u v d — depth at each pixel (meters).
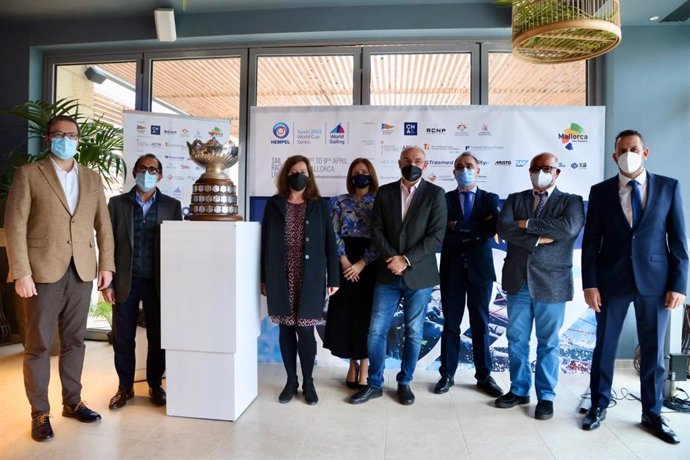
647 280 2.32
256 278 2.71
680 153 3.52
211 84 4.05
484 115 3.44
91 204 2.41
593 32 2.27
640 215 2.35
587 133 3.38
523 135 3.42
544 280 2.51
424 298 2.71
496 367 3.44
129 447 2.13
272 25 3.76
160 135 3.67
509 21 3.57
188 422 2.41
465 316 3.44
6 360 3.53
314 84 3.97
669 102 3.53
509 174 3.43
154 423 2.40
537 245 2.53
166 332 2.46
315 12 3.71
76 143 2.28
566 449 2.16
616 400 2.80
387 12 3.66
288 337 2.73
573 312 3.40
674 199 2.34
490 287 2.88
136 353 3.13
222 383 2.43
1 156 4.03
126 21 3.93
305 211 2.65
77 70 4.24
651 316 2.35
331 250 2.70
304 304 2.57
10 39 4.06
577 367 3.40
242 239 2.48
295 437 2.25
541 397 2.57
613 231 2.42
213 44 3.97
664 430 2.27
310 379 2.71
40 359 2.24
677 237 2.32
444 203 2.71
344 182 3.52
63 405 2.46
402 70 3.89
